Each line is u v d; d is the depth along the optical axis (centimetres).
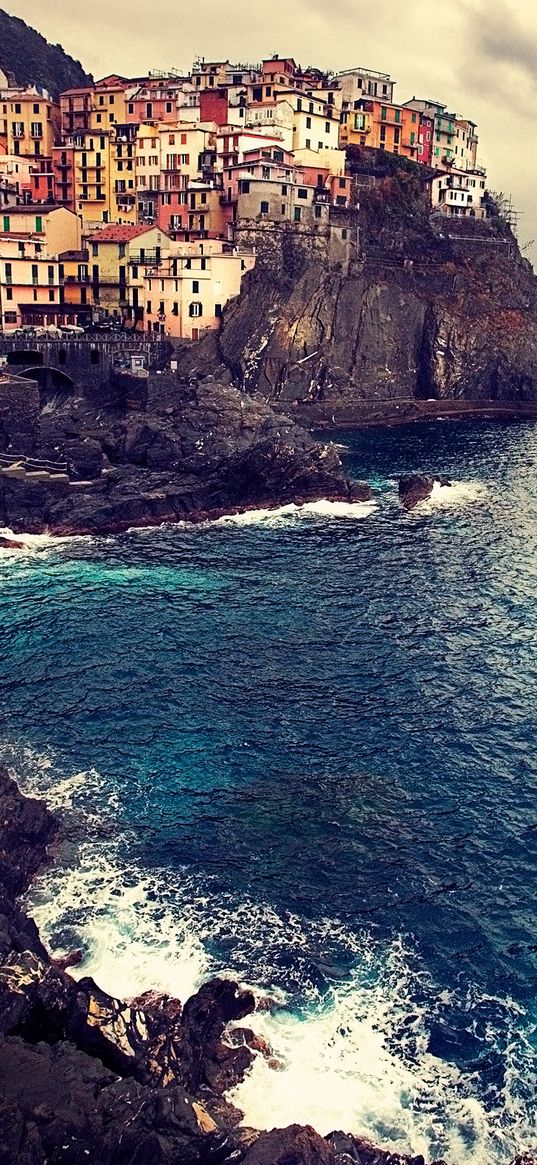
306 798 4356
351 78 17350
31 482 8719
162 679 5484
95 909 3619
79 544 7988
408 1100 2878
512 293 16575
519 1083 2953
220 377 13338
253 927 3562
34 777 4466
